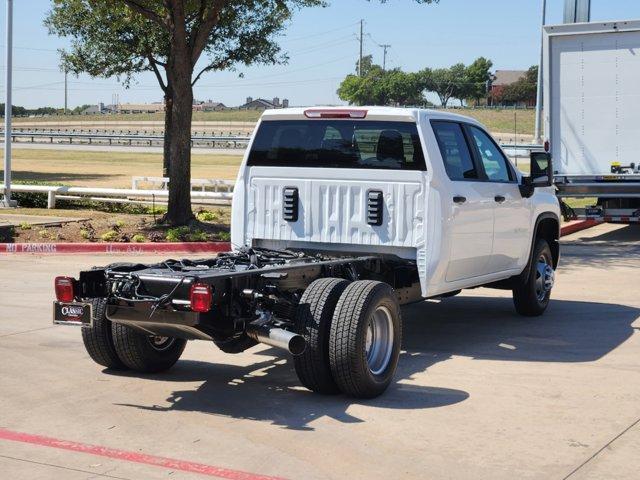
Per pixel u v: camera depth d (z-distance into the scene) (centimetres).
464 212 841
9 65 2192
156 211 2128
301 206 841
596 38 1775
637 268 1459
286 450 572
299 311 678
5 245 1583
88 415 644
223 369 789
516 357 841
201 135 10206
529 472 536
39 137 8706
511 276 991
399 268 815
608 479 525
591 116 1797
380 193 808
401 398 696
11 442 584
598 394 712
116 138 7994
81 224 1834
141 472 530
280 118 854
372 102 12912
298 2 2044
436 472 535
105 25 2497
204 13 1888
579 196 1808
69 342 887
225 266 728
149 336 748
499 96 14075
